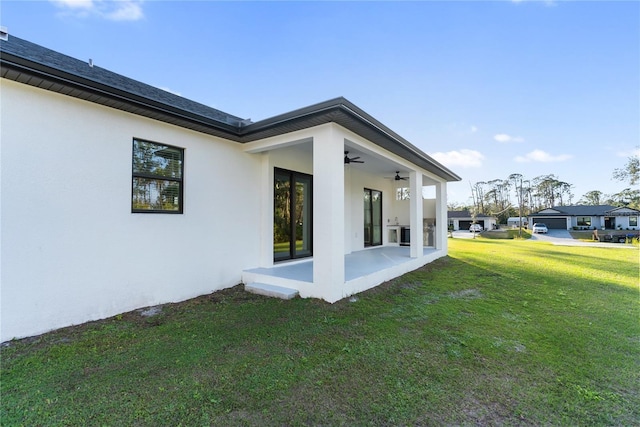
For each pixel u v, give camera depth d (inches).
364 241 399.2
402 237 446.0
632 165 988.6
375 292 207.0
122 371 98.0
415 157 276.8
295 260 273.4
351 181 358.9
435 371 100.9
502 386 91.8
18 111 125.0
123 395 84.4
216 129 194.2
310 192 298.7
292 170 271.7
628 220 1446.9
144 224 167.6
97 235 148.1
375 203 429.4
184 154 190.2
